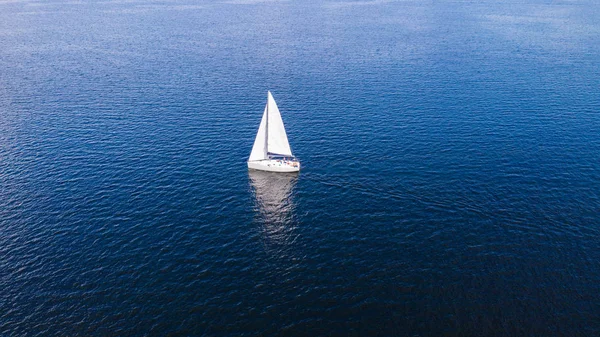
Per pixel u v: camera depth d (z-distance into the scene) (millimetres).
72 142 102688
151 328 53812
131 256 65875
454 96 129250
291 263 64562
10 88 140750
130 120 115250
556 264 62562
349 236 70188
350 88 138500
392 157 94250
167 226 72938
